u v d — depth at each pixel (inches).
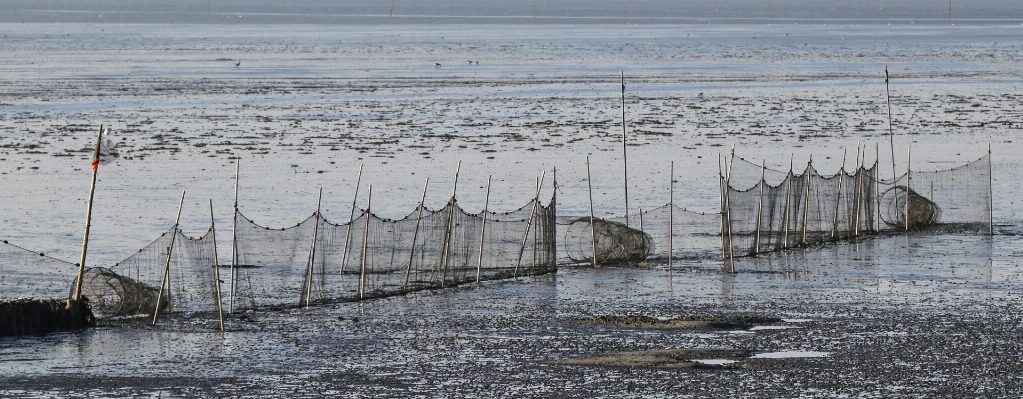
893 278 1663.4
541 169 3006.9
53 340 1284.4
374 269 1713.8
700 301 1503.4
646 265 1790.1
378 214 2309.3
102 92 5506.9
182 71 7047.2
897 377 1097.4
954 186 2701.8
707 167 3043.8
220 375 1128.8
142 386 1088.2
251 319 1398.9
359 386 1083.9
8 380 1109.1
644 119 4308.6
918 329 1314.0
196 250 1606.8
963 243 1988.2
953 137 3740.2
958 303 1472.7
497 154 3316.9
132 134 3814.0
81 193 2571.4
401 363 1173.1
